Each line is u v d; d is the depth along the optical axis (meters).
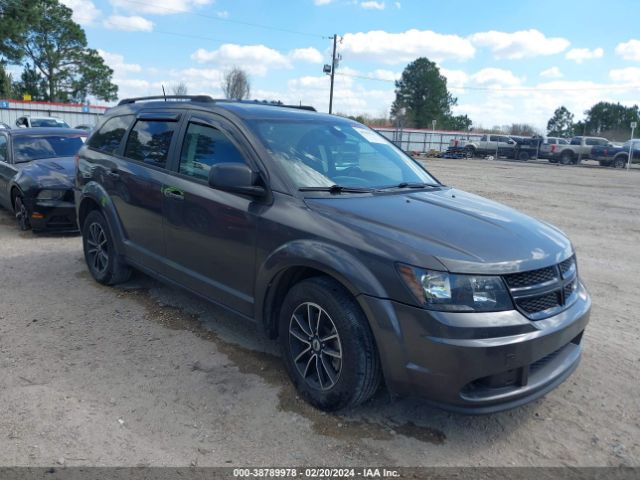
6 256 6.55
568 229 10.22
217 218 3.86
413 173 4.46
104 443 2.95
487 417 3.36
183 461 2.83
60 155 8.67
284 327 3.47
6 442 2.92
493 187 18.41
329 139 4.21
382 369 2.98
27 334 4.30
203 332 4.44
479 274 2.82
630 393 3.71
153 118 4.86
